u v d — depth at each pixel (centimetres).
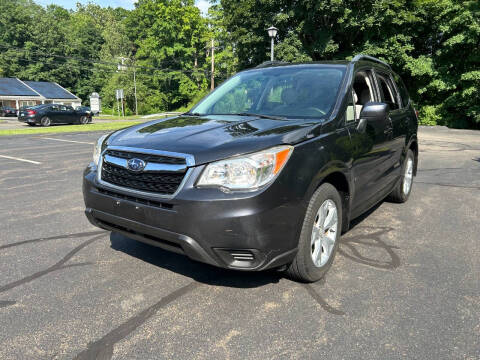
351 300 271
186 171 246
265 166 241
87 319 246
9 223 446
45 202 545
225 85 426
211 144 255
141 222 261
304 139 271
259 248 240
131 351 215
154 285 292
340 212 312
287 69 404
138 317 249
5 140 1527
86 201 300
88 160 963
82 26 7650
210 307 261
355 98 359
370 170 364
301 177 256
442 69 2470
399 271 319
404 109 497
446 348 218
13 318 247
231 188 238
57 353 213
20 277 305
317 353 213
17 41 6412
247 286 290
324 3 2220
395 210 505
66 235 404
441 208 517
